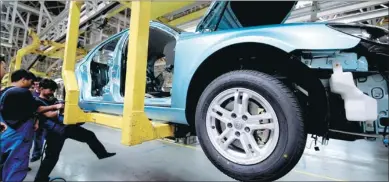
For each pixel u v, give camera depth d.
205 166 3.37
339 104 1.35
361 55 1.26
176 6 2.56
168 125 1.67
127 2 1.58
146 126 1.37
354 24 1.32
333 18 4.45
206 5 3.61
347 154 4.72
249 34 1.42
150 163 3.46
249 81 1.35
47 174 2.64
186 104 1.59
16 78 2.56
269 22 2.07
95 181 2.72
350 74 1.21
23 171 2.44
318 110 1.44
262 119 1.32
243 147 1.35
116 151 4.09
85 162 3.41
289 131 1.21
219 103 1.47
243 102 1.37
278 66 1.56
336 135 1.51
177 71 1.66
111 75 2.38
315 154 4.68
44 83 2.99
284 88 1.29
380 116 1.24
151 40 2.66
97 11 3.75
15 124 2.40
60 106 2.48
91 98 2.56
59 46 5.75
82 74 2.85
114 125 1.68
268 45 1.40
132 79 1.29
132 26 1.33
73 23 1.95
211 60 1.59
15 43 9.51
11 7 7.66
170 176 2.94
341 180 3.19
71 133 2.92
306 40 1.27
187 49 1.66
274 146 1.26
